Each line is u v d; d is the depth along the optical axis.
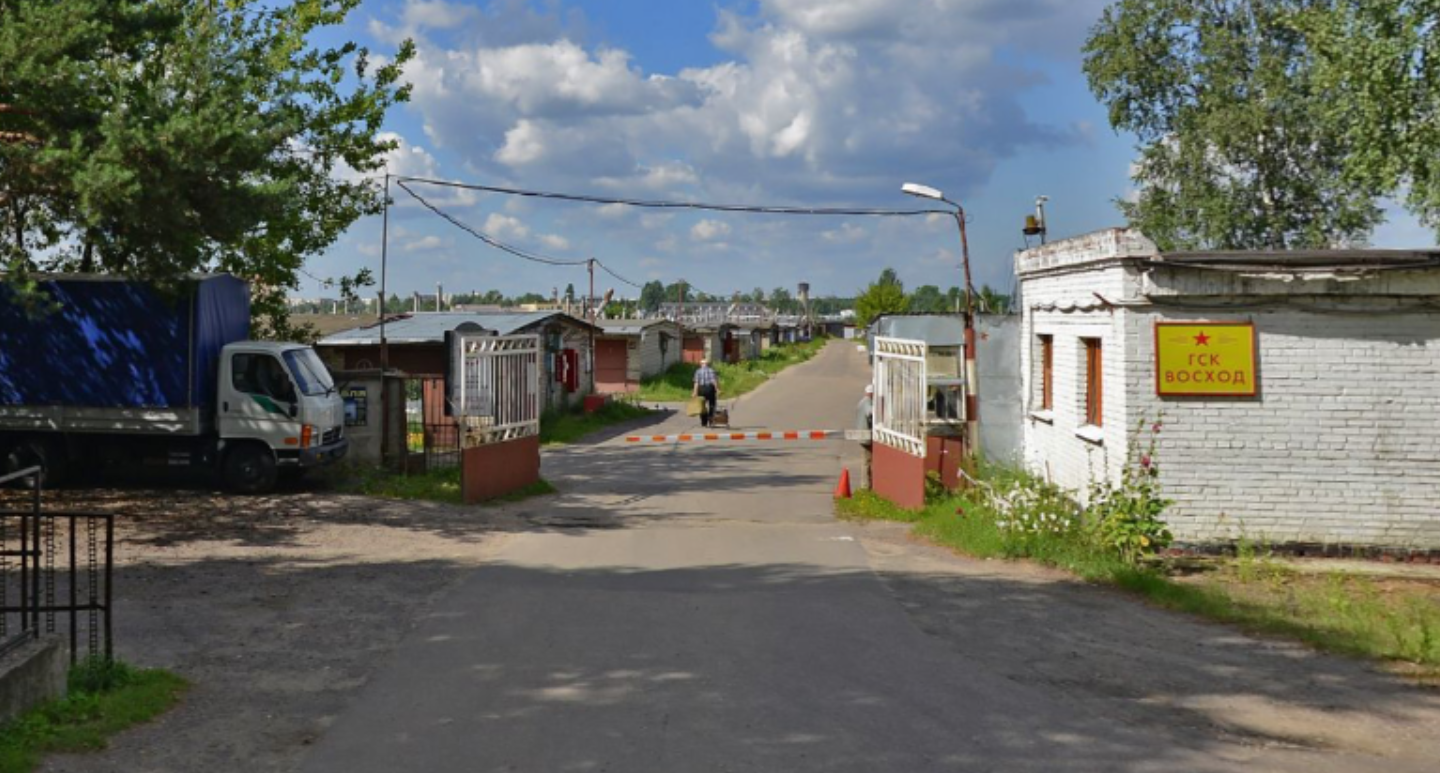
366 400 18.59
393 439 18.78
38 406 15.80
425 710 5.98
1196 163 25.81
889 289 90.25
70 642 6.36
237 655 7.13
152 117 12.09
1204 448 11.30
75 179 11.02
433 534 12.65
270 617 8.25
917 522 13.90
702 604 8.86
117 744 5.29
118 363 15.69
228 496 15.55
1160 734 5.70
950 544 12.09
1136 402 11.41
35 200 13.38
